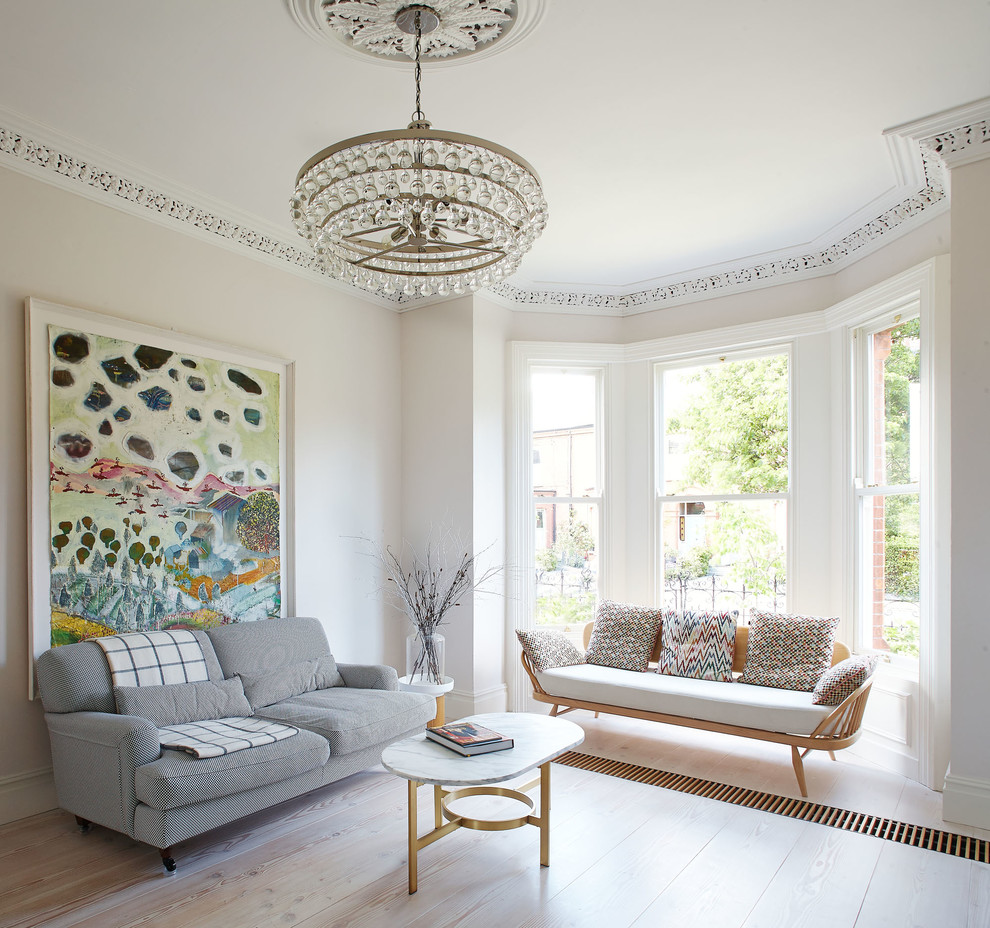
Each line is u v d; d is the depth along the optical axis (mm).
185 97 2924
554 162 3467
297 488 4363
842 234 4281
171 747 2830
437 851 2891
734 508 4895
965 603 3109
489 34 2521
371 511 4883
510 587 5020
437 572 4918
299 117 3076
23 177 3191
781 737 3582
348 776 3650
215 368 3941
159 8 2387
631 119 3092
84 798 2898
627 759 4020
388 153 2223
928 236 3727
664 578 5137
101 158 3359
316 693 3818
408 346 5184
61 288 3309
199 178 3625
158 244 3715
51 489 3219
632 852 2881
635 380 5270
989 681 3068
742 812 3283
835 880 2656
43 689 3035
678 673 4320
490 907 2459
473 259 2820
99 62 2689
